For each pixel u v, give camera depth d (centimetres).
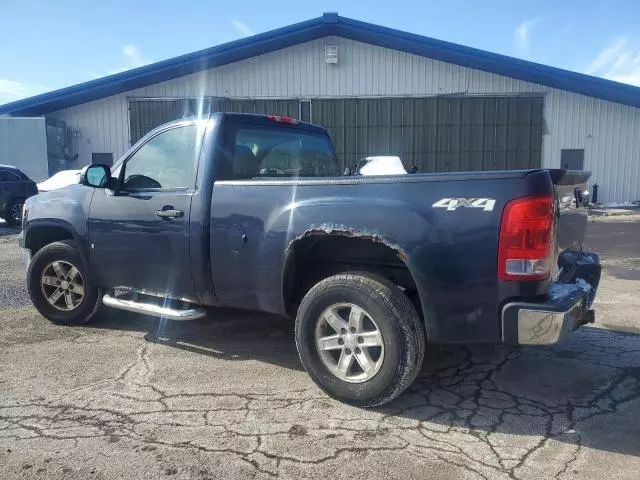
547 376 407
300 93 2164
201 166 416
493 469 281
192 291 421
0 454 293
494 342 315
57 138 2111
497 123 2136
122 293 491
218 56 2105
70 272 517
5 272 816
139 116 2197
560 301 304
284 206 369
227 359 438
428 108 2141
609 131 2116
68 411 343
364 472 277
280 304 381
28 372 407
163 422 329
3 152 1934
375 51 2128
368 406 347
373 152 2172
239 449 299
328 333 367
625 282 748
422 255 319
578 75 2027
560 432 320
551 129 2133
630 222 1645
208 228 405
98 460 287
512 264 300
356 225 338
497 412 346
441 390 381
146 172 454
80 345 469
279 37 2084
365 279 343
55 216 496
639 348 470
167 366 421
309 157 525
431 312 323
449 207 315
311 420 333
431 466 283
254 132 457
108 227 461
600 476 274
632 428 326
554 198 312
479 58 2050
